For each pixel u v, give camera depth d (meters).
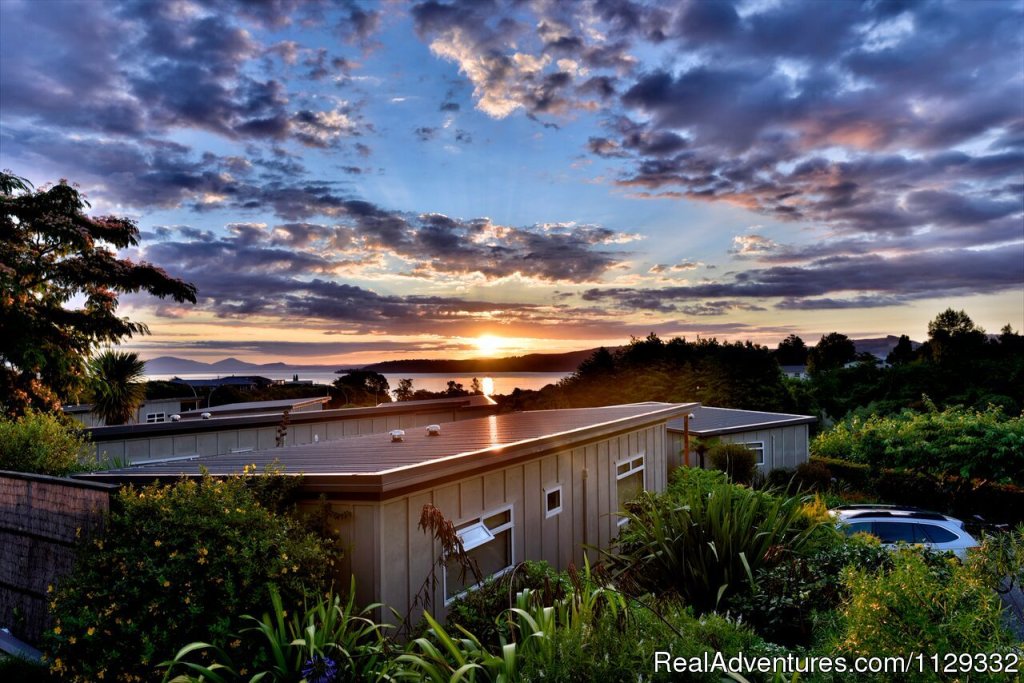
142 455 11.77
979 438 16.05
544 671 3.39
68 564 5.87
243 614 4.70
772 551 6.82
